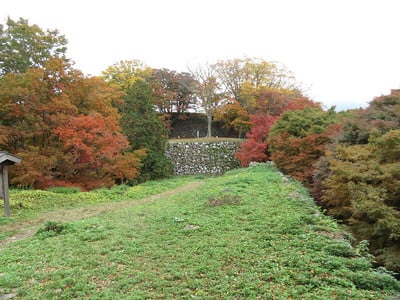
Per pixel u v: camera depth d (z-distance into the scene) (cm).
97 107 2131
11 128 1756
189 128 4284
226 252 684
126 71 3925
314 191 1502
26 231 1064
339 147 1287
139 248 754
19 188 1788
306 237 739
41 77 1823
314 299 479
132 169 2252
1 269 668
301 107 2630
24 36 2139
